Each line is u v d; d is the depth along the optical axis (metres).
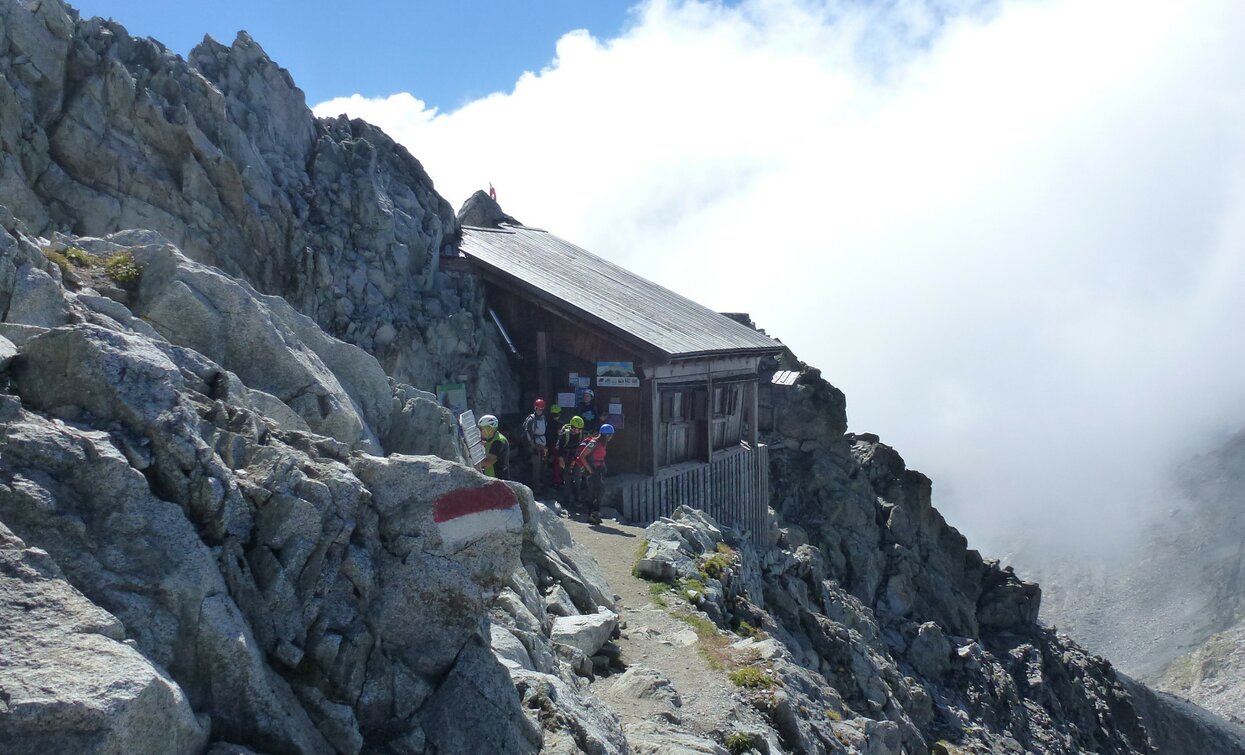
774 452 38.22
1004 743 29.19
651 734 8.90
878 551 37.22
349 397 10.62
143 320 8.38
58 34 17.88
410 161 26.20
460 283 24.92
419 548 6.55
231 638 5.22
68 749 3.97
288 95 22.50
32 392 5.82
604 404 24.16
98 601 4.93
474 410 23.50
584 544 17.56
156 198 18.47
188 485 5.72
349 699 5.93
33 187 17.22
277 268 20.39
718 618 15.10
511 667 7.66
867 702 19.81
